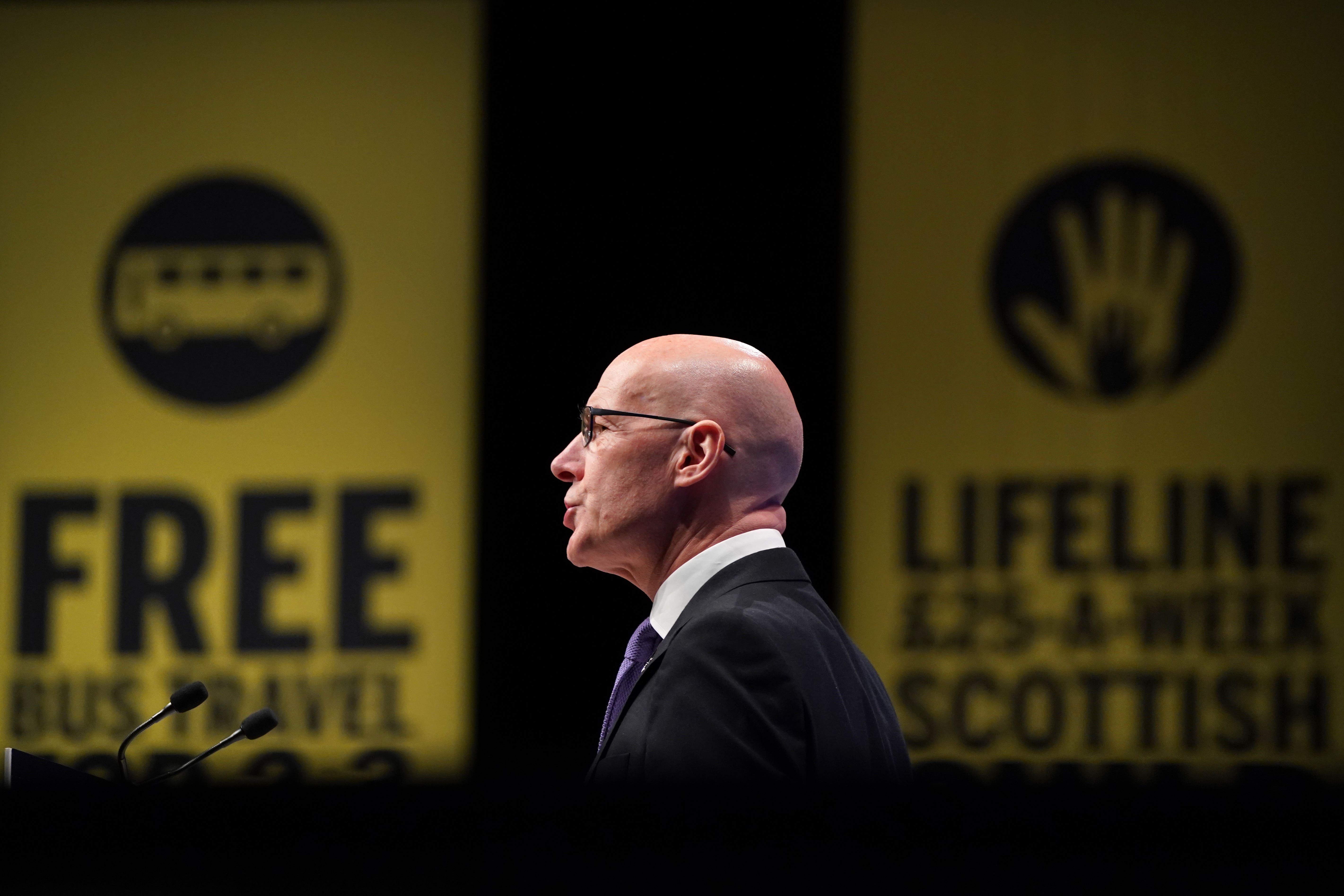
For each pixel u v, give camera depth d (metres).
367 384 13.27
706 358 4.46
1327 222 12.34
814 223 13.09
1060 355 12.47
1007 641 12.14
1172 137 12.57
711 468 4.30
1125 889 2.36
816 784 2.51
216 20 13.78
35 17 13.83
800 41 13.23
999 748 11.99
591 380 13.27
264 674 12.91
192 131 13.67
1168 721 11.91
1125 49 12.72
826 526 12.49
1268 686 11.90
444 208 13.47
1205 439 12.23
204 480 13.21
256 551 13.08
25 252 13.58
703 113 13.40
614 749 3.67
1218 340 12.33
